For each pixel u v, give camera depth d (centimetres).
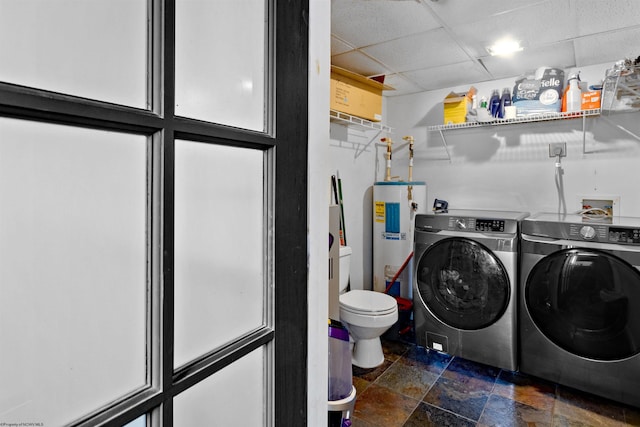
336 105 252
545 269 223
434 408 204
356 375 239
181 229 44
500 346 237
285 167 59
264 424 57
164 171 42
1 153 30
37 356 33
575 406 205
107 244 37
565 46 235
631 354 198
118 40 38
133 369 40
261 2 54
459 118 296
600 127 264
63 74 34
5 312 31
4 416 31
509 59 258
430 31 214
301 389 64
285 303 60
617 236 202
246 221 53
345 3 183
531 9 188
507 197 303
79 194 35
